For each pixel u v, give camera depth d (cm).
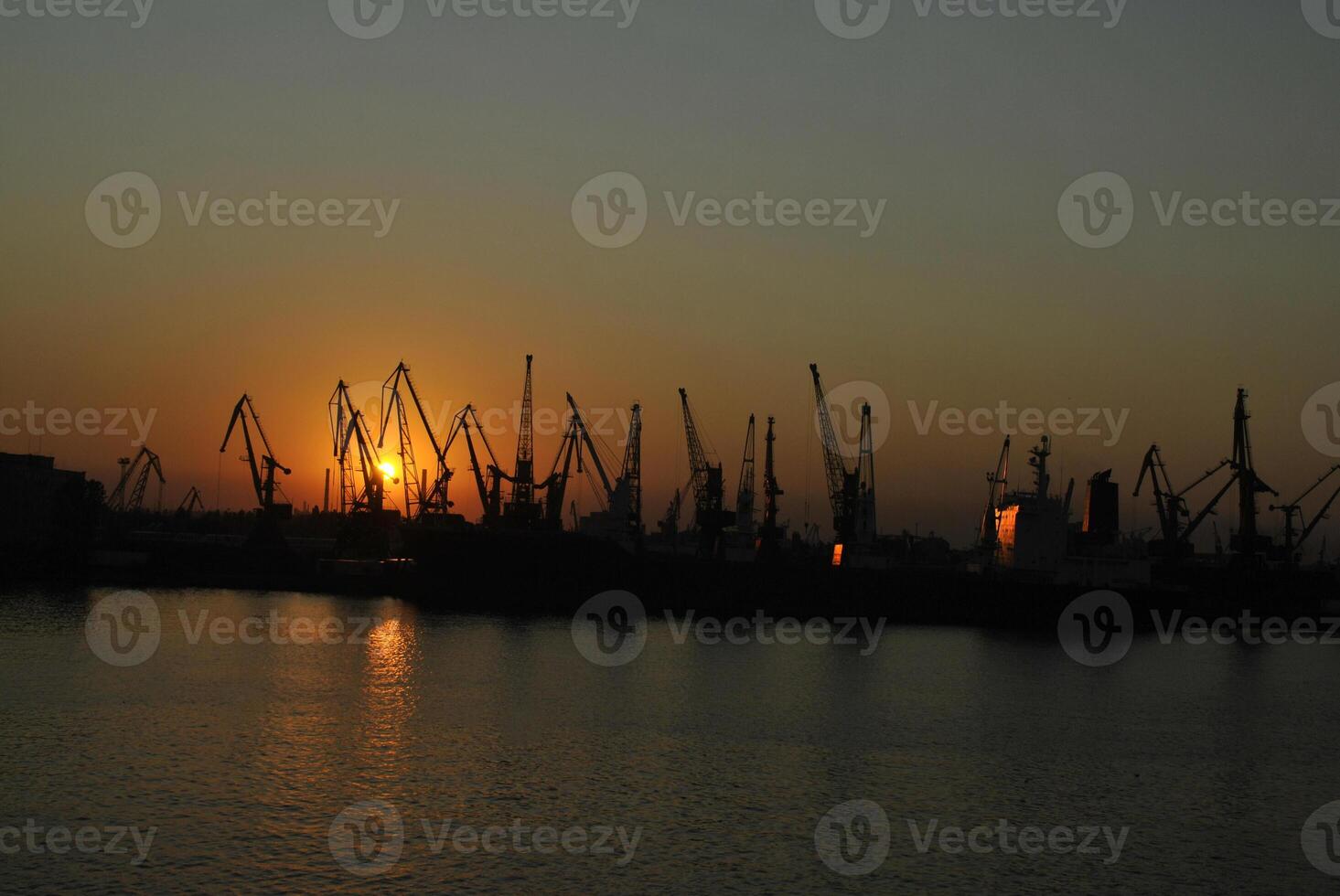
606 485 19238
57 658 10138
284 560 19238
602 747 7188
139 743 6900
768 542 18775
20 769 6250
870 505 19150
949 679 10731
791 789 6291
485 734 7469
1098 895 4841
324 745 7006
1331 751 7956
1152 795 6475
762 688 9756
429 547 16975
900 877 4975
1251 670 12381
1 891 4559
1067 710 9262
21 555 18575
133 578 18325
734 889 4772
